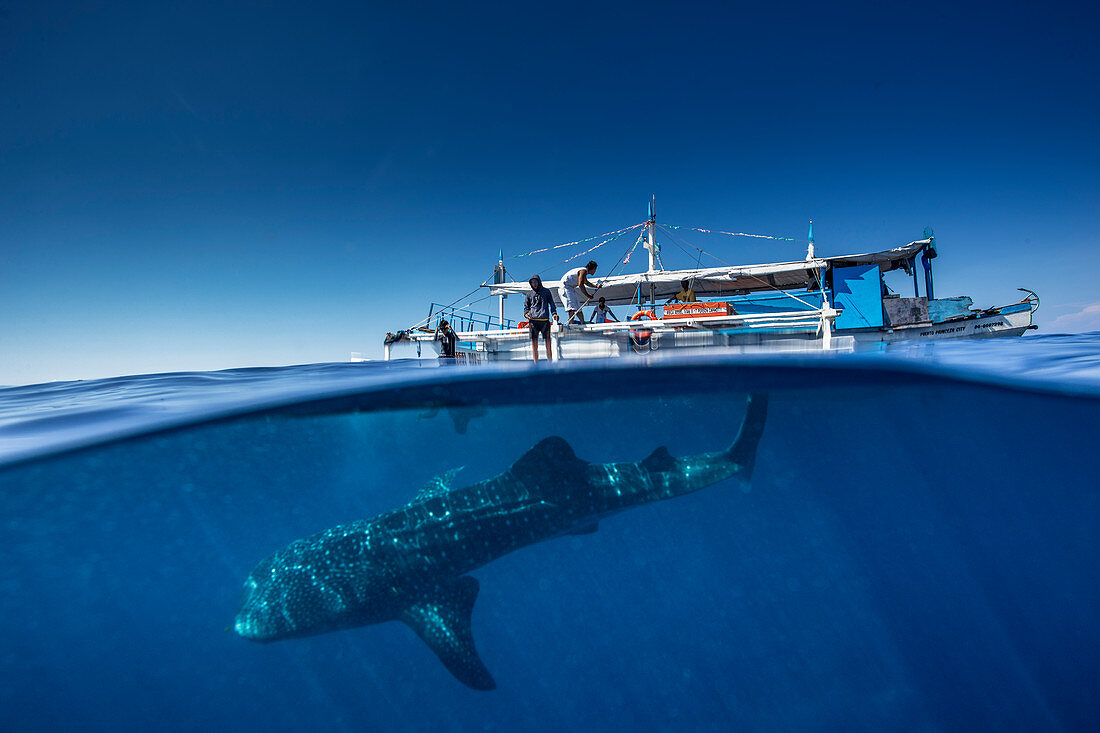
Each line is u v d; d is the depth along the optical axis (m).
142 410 6.61
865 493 20.80
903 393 10.78
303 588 4.32
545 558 12.57
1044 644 9.77
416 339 17.00
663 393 11.12
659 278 18.33
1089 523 19.53
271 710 9.02
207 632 11.45
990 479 19.02
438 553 4.85
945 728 6.73
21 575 10.66
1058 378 7.84
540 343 17.47
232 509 13.11
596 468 5.75
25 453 5.64
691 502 13.02
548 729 9.06
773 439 15.69
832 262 18.14
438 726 8.95
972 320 17.08
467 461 15.97
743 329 15.53
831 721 7.24
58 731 9.05
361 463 13.04
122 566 11.62
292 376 9.27
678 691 9.53
